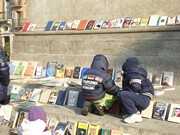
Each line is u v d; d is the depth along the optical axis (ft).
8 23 79.25
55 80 14.42
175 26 13.78
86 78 10.16
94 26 16.26
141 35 14.70
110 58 15.02
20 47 18.61
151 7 15.20
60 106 11.75
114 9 16.31
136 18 15.48
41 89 12.84
